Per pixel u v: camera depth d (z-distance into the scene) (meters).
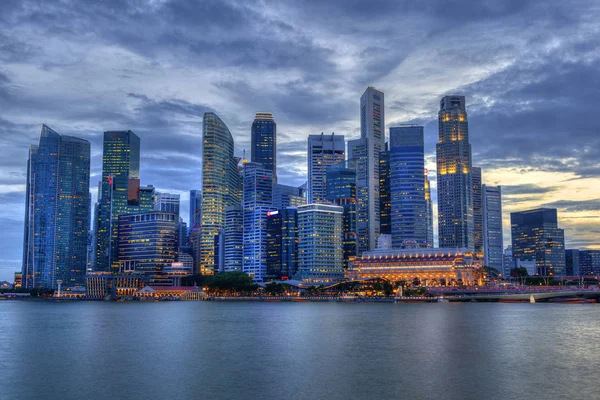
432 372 140.50
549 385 125.19
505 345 188.00
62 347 191.62
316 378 135.00
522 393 118.38
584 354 167.75
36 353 177.75
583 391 119.75
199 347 189.12
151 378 136.62
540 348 180.50
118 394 121.38
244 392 121.94
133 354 174.12
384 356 165.88
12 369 149.50
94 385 129.62
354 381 131.25
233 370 145.75
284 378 135.38
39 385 130.12
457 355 166.75
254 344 195.88
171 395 120.06
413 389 122.75
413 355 167.38
